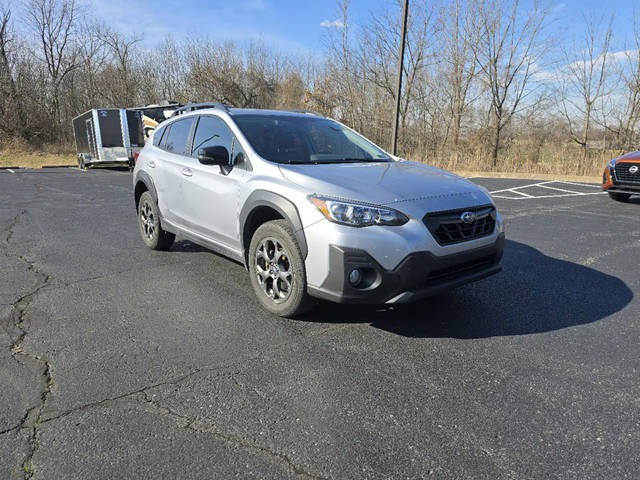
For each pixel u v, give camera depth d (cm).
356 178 331
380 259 286
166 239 533
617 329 332
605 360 287
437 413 232
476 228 322
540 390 253
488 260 340
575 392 251
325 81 2497
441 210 304
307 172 335
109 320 343
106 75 3519
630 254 545
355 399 244
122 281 434
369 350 299
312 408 235
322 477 188
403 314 356
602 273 469
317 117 478
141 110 1902
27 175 1733
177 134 492
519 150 1931
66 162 2544
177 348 300
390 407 237
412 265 288
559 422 225
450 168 1906
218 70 3228
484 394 249
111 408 233
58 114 3391
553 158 1750
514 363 283
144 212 557
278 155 378
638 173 888
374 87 2355
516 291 412
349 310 363
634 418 228
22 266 480
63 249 555
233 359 286
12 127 3056
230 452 202
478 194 340
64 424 219
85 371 269
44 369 271
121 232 661
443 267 301
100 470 190
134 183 561
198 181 424
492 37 1955
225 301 384
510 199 1038
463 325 338
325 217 296
